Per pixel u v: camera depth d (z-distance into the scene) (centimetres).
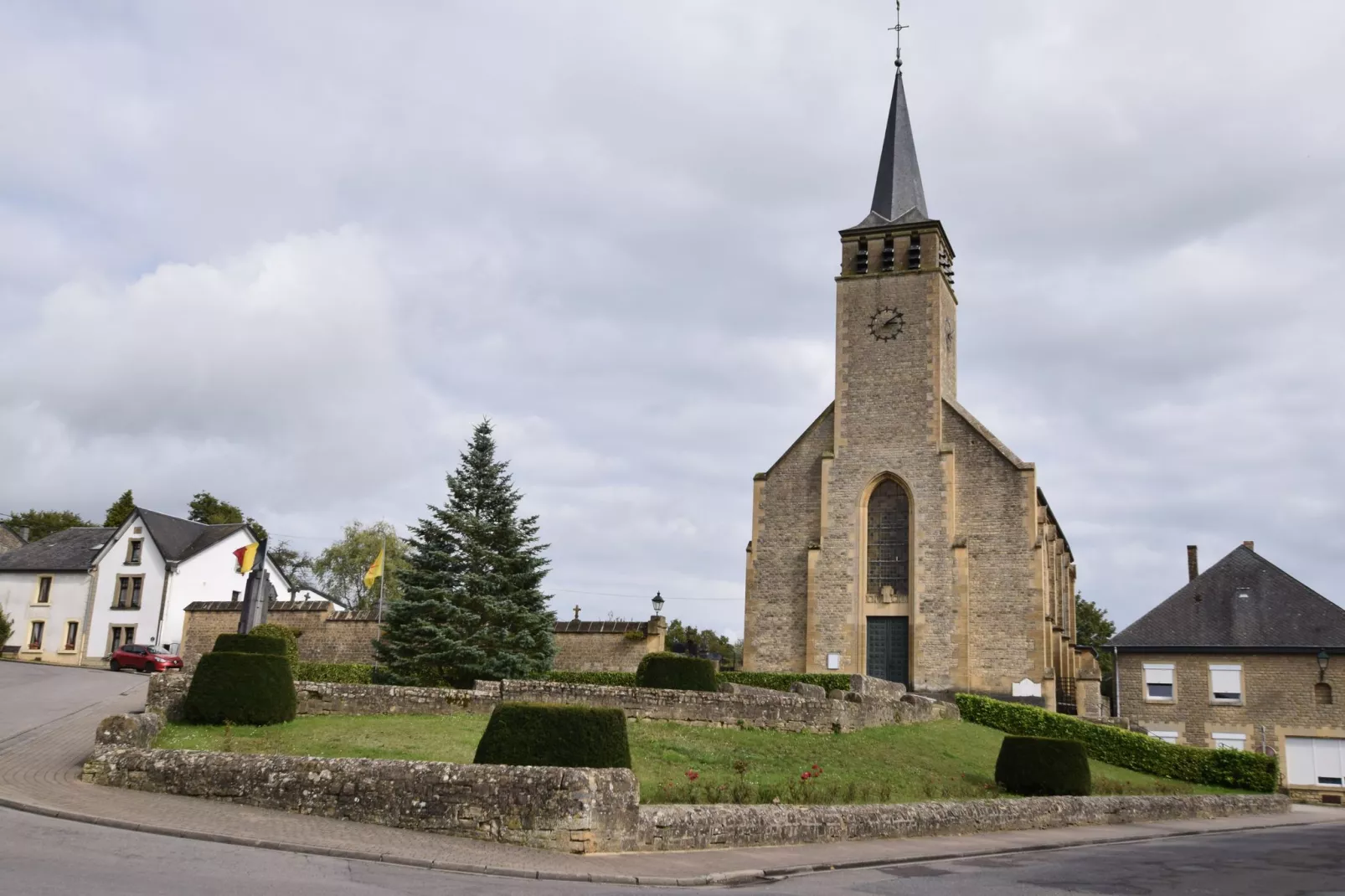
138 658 4484
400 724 2245
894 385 4275
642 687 2928
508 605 3497
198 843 1261
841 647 4091
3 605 5825
